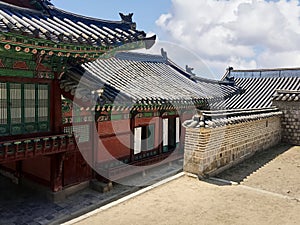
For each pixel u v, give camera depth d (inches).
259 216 264.4
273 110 621.6
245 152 482.3
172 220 258.4
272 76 872.3
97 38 319.0
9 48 257.1
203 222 253.8
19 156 307.9
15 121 318.3
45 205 368.8
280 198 308.2
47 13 341.7
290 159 485.7
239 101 785.6
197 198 308.0
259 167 433.7
